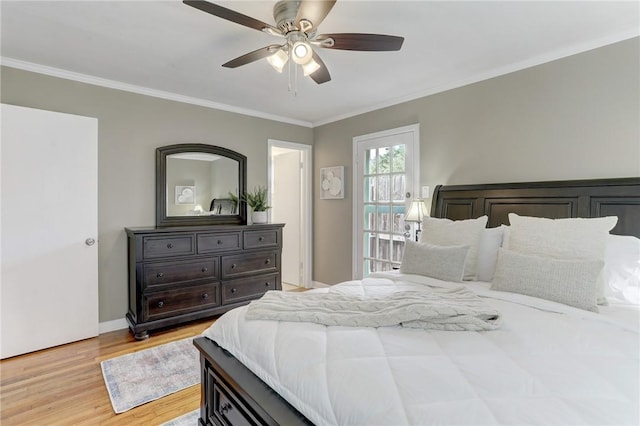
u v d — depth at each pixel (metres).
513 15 2.01
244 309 1.70
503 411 0.85
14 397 2.05
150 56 2.58
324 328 1.38
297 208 4.88
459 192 3.04
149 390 2.12
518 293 1.83
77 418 1.85
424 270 2.31
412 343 1.23
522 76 2.71
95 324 2.96
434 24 2.12
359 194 4.11
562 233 1.97
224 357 1.48
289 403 1.13
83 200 2.89
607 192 2.23
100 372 2.34
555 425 0.79
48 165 2.72
